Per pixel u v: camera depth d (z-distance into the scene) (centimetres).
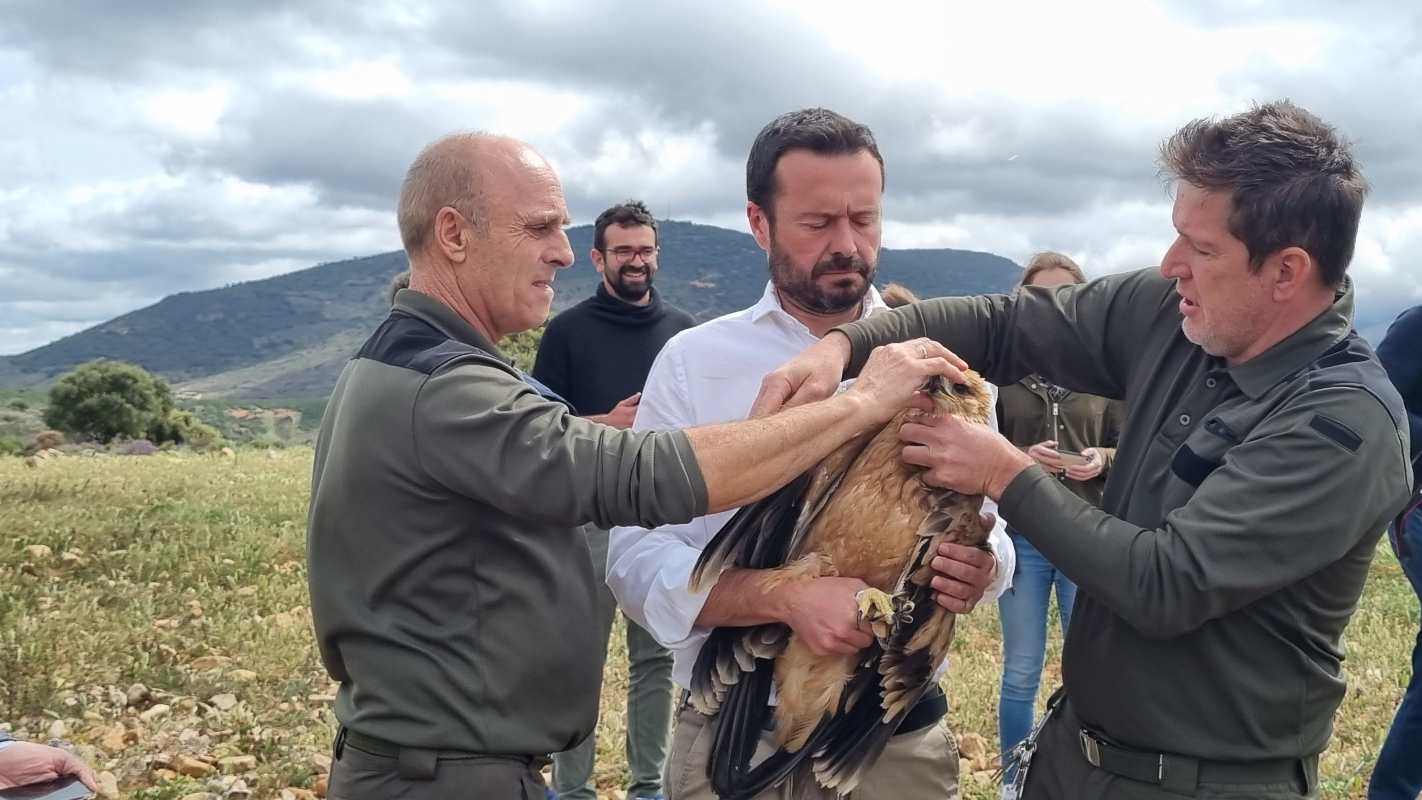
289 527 1038
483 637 251
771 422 243
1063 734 272
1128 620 232
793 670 258
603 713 633
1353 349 239
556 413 246
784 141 288
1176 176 243
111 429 4828
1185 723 242
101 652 665
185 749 557
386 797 252
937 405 255
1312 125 235
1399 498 230
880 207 295
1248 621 238
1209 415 246
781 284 299
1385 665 692
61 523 970
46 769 275
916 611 255
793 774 265
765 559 266
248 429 12912
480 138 271
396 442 246
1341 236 231
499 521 251
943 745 295
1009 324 298
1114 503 268
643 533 299
